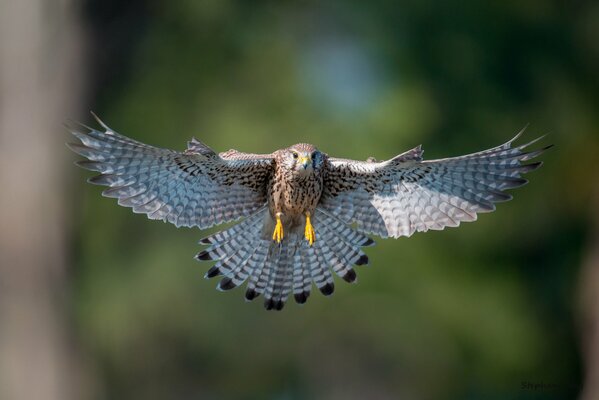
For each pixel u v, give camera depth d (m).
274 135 20.33
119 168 9.60
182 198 9.96
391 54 20.75
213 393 22.17
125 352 21.02
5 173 21.25
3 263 20.95
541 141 21.28
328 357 22.09
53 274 20.97
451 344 21.14
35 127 21.44
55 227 21.06
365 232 10.45
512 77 21.08
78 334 20.94
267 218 10.36
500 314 20.98
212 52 22.11
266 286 10.34
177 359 21.30
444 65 20.73
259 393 22.41
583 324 22.11
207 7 22.00
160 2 22.31
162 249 20.58
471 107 20.62
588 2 21.61
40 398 20.91
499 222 20.92
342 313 20.98
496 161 9.91
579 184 21.80
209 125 21.20
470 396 22.28
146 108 21.89
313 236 10.14
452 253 20.58
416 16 20.89
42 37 21.66
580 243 22.31
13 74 21.56
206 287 20.62
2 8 21.58
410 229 10.35
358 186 10.38
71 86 21.77
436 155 20.05
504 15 20.91
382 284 20.06
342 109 20.81
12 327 20.86
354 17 21.33
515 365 21.59
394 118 19.89
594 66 21.64
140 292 20.45
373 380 22.20
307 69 21.86
